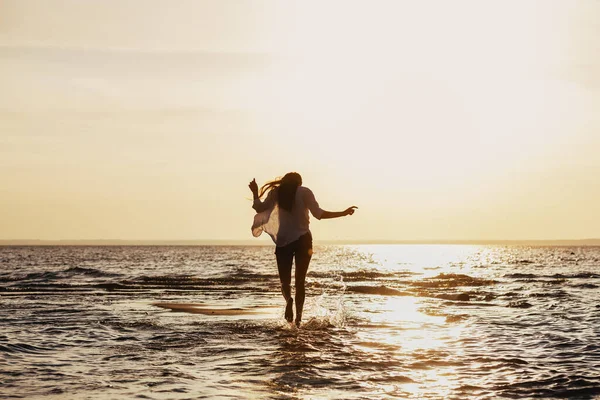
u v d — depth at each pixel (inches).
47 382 209.8
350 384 212.2
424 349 288.2
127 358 257.9
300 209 368.5
